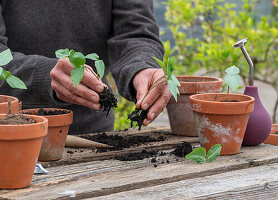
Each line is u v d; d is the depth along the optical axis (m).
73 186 1.05
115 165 1.25
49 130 1.26
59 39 1.82
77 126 1.91
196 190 1.05
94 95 1.31
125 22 1.80
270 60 3.41
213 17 3.44
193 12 3.30
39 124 1.03
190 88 1.59
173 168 1.21
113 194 1.02
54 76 1.34
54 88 1.37
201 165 1.25
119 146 1.46
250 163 1.28
